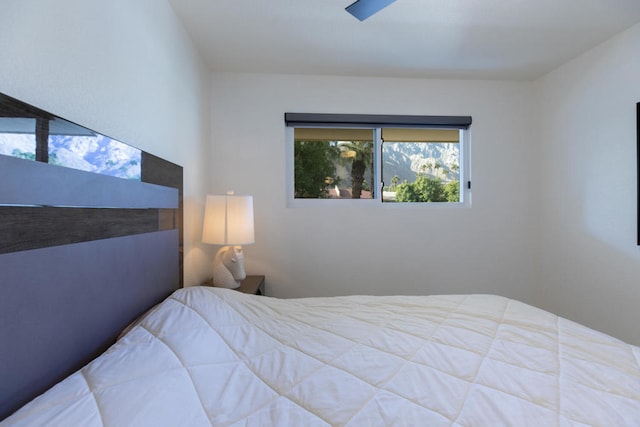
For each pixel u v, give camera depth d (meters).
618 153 1.78
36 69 0.69
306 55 1.98
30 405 0.54
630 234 1.72
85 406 0.54
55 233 0.69
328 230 2.28
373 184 2.41
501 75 2.30
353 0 1.45
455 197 2.49
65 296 0.72
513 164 2.40
